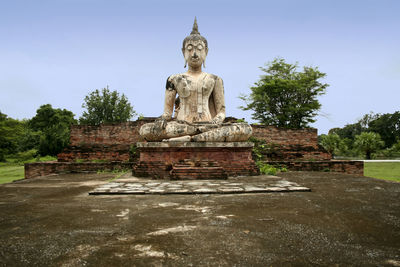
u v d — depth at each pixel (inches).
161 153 332.2
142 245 105.8
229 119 589.6
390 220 139.9
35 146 1254.9
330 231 122.8
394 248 104.3
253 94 989.2
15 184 269.7
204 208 163.6
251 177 307.7
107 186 238.5
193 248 103.0
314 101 957.2
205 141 335.0
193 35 402.6
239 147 333.4
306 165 445.4
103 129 541.6
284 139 583.5
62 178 323.3
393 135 1717.5
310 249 102.7
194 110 388.8
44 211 157.8
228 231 121.7
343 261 93.0
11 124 1114.1
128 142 538.0
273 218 142.3
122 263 91.0
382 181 281.1
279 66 1000.9
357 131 1914.4
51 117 1501.0
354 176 331.0
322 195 204.5
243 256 96.3
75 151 515.2
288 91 957.8
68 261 92.4
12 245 106.2
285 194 209.0
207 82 392.5
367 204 174.7
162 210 159.0
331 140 1357.0
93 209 162.1
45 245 106.0
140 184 250.2
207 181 272.2
